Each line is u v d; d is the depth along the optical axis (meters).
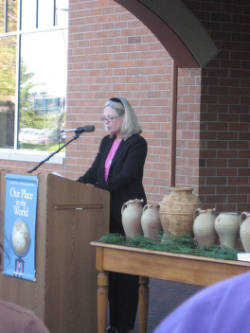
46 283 4.93
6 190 5.16
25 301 5.04
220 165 8.69
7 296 5.15
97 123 10.26
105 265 4.79
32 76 11.77
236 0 8.54
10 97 12.16
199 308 1.26
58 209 4.96
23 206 5.04
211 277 4.22
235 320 1.22
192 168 8.67
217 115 8.63
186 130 8.72
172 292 7.44
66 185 5.01
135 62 9.70
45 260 4.91
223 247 4.39
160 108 9.34
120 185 5.33
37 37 11.67
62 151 10.98
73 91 10.63
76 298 5.13
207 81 8.55
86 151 10.41
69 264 5.07
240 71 8.67
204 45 8.44
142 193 5.48
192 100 8.63
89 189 5.17
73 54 10.61
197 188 8.62
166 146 9.27
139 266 4.59
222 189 8.70
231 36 8.58
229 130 8.70
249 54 8.69
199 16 8.34
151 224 4.79
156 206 4.86
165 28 8.23
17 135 12.01
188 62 8.57
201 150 8.59
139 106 9.63
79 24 10.51
